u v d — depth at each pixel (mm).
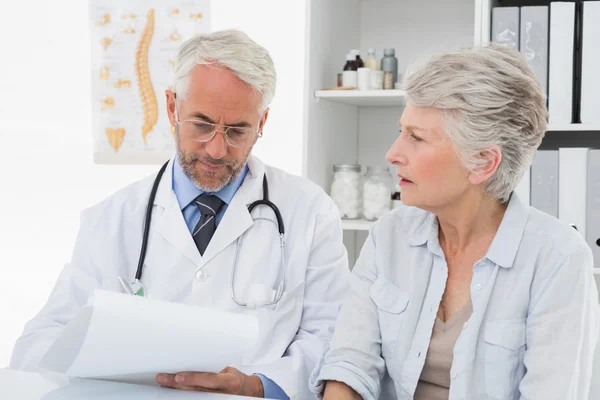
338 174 2338
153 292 1545
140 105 2990
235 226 1583
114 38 2982
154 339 1003
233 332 1061
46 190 3166
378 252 1316
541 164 2111
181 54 1525
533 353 1124
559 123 2076
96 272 1600
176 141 1558
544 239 1175
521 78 1132
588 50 2061
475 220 1216
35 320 1544
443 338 1205
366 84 2250
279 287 1563
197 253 1556
